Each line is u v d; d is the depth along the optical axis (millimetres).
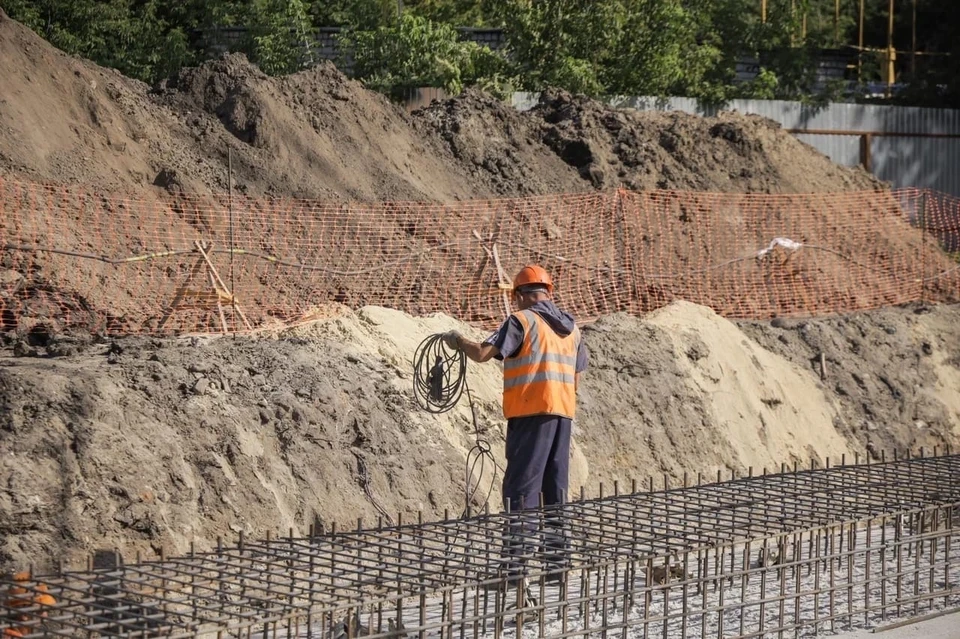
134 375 21469
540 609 13625
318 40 65250
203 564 15492
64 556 18312
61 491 18828
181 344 24109
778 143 54031
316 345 24906
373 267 34344
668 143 49969
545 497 19984
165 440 20547
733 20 75250
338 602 13109
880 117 68688
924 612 17453
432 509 23016
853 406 34469
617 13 62562
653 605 17719
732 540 15445
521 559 14492
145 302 29281
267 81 40656
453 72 57281
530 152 46344
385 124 42406
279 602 13922
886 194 54031
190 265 31297
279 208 35625
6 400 19438
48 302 27281
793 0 75062
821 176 53906
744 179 50500
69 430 19594
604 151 47625
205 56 62656
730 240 44906
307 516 21344
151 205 32562
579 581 19234
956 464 20094
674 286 41031
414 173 40875
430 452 23812
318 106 41188
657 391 29281
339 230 35531
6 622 11852
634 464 27297
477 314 33969
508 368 19812
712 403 30250
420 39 58125
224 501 20453
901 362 36875
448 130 44875
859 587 18906
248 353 23703
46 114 33406
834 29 83000
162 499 19781
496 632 13461
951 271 49000
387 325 27031
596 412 27484
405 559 14883
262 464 21406
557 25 62750
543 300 20078
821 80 80938
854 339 36781
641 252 41906
